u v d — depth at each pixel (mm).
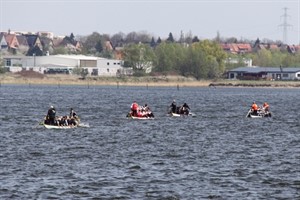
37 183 180875
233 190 176125
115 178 188375
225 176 193000
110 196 169000
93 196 168625
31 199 165125
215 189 177000
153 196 169625
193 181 186000
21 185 178375
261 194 172375
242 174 196125
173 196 169750
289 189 177875
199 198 168125
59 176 190000
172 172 198375
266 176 193625
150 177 190500
